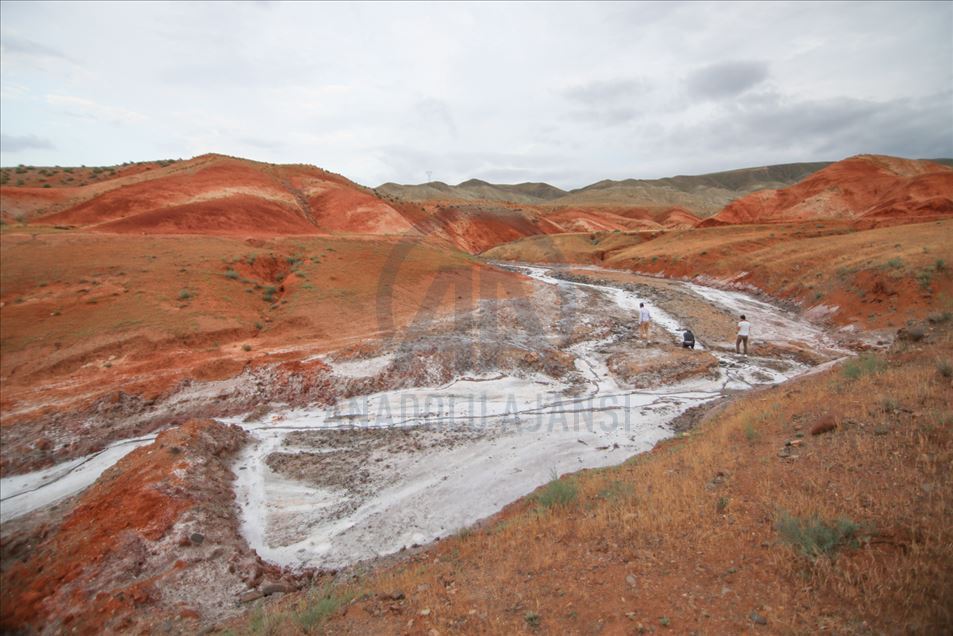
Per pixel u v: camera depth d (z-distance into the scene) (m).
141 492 9.30
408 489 10.83
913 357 9.34
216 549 8.18
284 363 16.77
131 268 23.25
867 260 26.34
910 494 4.88
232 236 32.41
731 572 4.52
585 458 11.62
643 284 37.03
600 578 4.87
